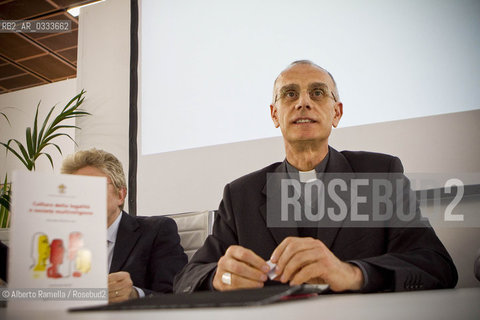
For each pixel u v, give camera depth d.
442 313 0.43
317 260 0.83
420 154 1.92
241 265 0.88
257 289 0.64
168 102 2.62
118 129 2.87
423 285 0.91
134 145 2.69
